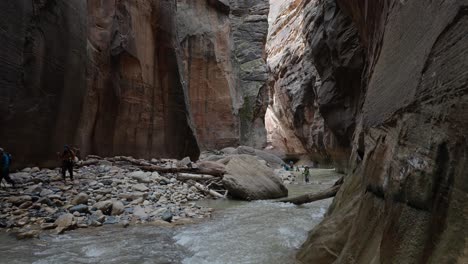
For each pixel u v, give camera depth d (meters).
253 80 41.88
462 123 1.91
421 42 2.87
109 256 5.72
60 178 10.73
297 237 6.89
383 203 3.32
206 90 33.47
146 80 19.06
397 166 2.91
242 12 44.47
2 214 7.64
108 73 16.33
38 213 7.97
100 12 16.22
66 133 12.85
